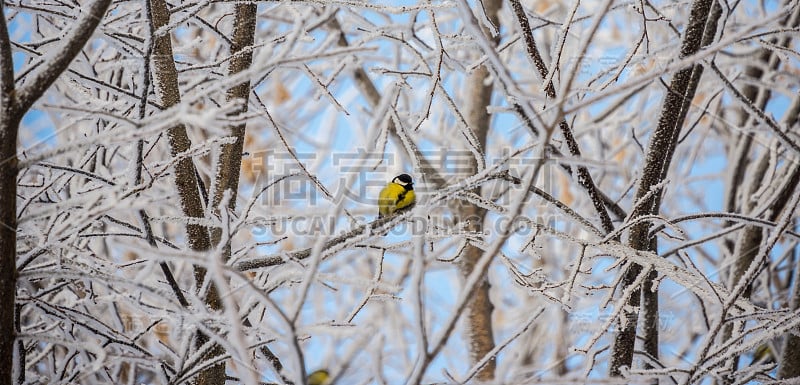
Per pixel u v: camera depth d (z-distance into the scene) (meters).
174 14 8.77
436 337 5.03
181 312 5.88
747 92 13.42
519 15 7.70
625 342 7.96
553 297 7.71
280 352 10.89
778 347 10.06
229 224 6.53
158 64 7.77
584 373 7.98
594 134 15.70
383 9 8.12
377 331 6.42
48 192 8.72
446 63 9.73
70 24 7.59
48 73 5.46
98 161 9.27
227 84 5.53
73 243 7.43
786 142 8.23
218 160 8.28
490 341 14.38
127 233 7.63
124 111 8.55
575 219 7.99
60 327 8.34
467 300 5.00
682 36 7.73
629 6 9.77
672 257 10.26
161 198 5.82
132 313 9.73
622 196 9.23
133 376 8.55
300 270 6.80
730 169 12.95
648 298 8.97
